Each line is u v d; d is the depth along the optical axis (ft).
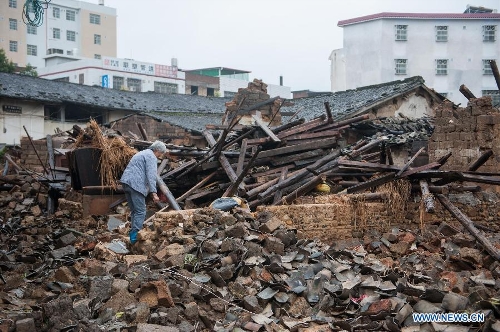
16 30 177.47
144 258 27.50
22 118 104.32
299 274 25.41
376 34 141.18
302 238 30.53
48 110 107.96
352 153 46.26
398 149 61.31
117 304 22.07
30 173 61.11
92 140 43.96
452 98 141.79
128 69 148.87
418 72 141.28
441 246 32.76
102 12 195.62
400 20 140.56
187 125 95.25
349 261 28.22
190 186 47.42
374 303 22.49
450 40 141.08
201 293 23.50
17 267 29.63
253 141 49.42
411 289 23.52
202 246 26.68
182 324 21.09
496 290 25.73
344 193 37.58
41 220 47.14
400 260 30.91
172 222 30.22
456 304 21.75
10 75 108.99
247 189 42.80
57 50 178.29
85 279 24.93
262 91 74.79
